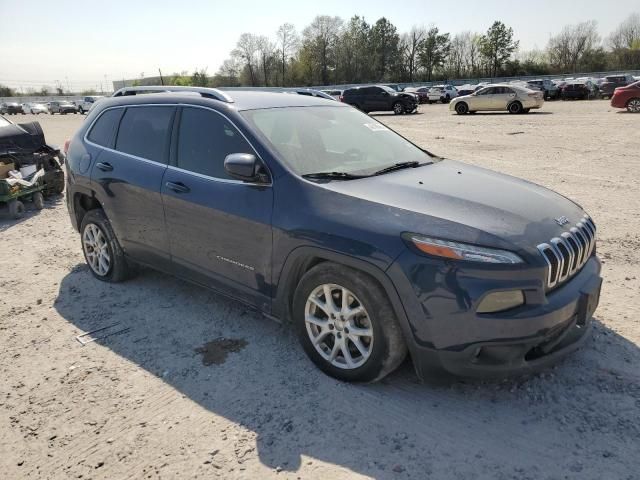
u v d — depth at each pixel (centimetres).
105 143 472
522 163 1091
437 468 255
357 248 290
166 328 404
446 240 274
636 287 448
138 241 442
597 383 315
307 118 403
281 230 325
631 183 855
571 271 300
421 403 303
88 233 501
